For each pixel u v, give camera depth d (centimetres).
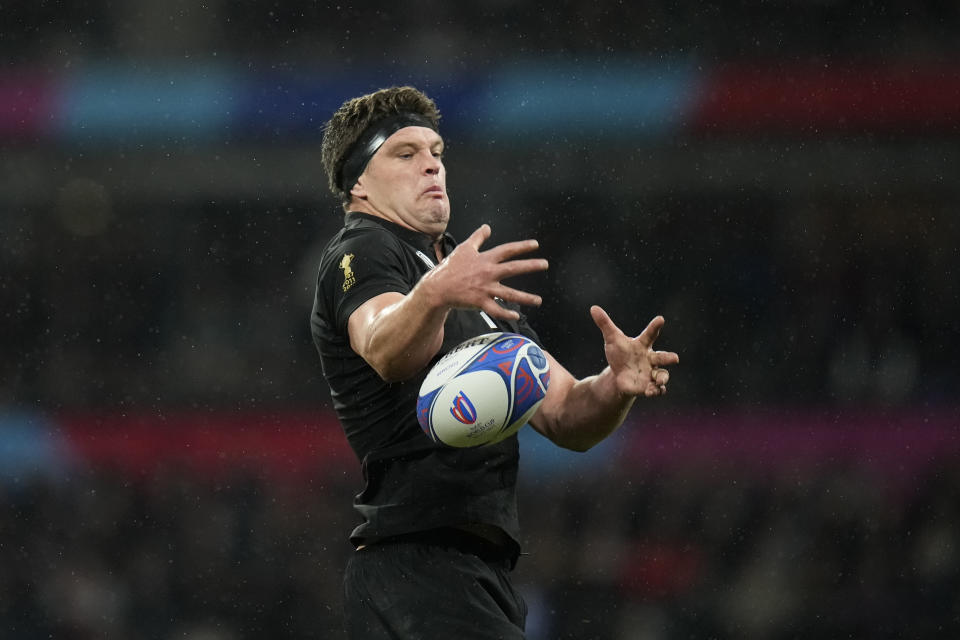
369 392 1061
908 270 3894
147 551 3219
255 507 3331
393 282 1030
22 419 3650
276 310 3853
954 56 4134
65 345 3800
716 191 4000
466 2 4141
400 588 1036
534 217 3962
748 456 3503
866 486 3438
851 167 4034
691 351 3769
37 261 3900
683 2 4134
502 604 1073
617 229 3975
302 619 3041
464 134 4075
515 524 1083
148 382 3722
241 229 3931
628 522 3241
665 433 3512
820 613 3066
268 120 4066
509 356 988
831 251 3922
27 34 4094
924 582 3167
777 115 4097
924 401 3678
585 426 1123
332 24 4112
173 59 4100
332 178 1217
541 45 4103
